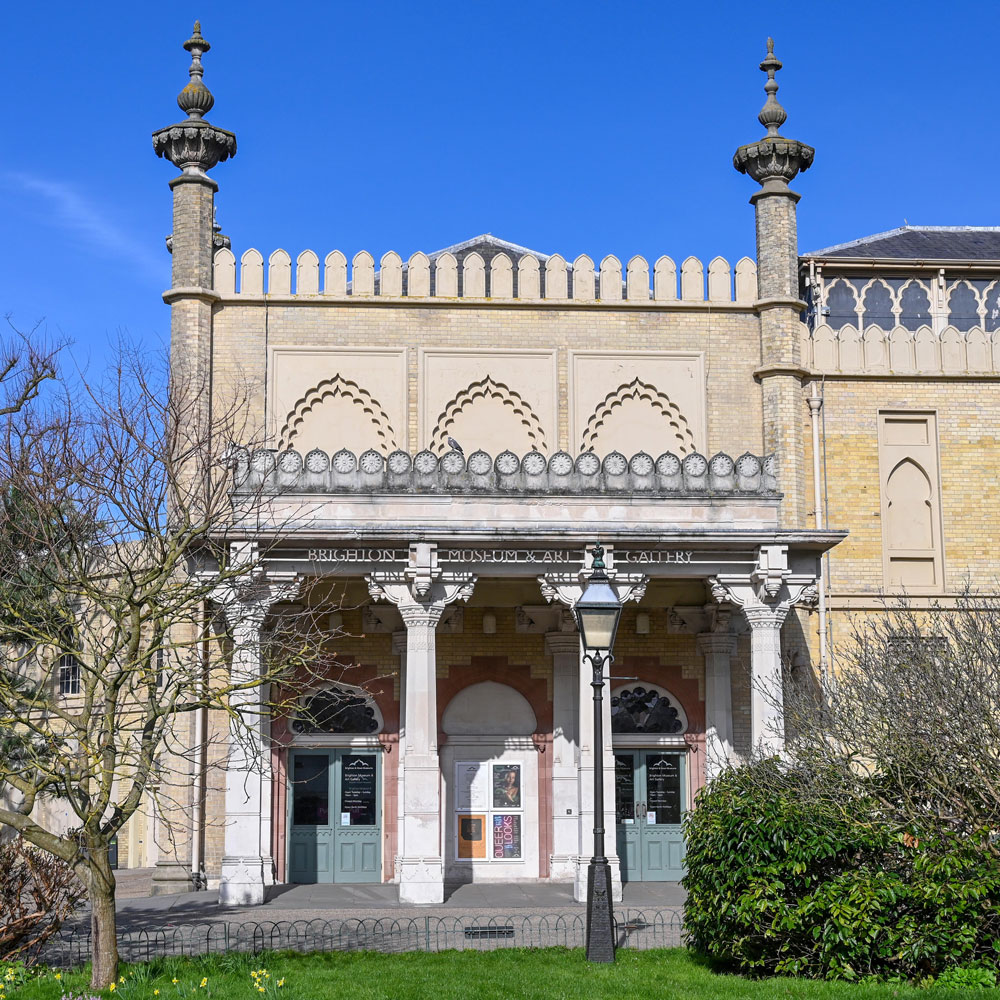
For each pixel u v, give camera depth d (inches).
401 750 1018.7
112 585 901.8
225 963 613.0
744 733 1038.4
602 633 648.4
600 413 1085.1
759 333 1102.4
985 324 1187.9
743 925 578.6
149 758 585.6
